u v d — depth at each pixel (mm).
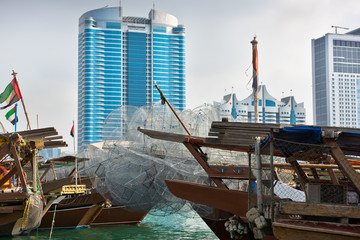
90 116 196000
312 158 14078
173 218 35000
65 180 25281
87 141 194250
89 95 197250
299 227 11219
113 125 25344
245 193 15703
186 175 21500
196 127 24984
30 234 26625
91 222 29500
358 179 11750
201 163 17156
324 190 12328
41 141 21625
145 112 25016
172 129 24438
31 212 21281
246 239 15883
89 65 199250
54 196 27469
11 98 29250
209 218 18172
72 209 28953
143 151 23109
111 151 23844
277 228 11492
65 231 28062
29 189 21547
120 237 25766
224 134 13852
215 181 17109
